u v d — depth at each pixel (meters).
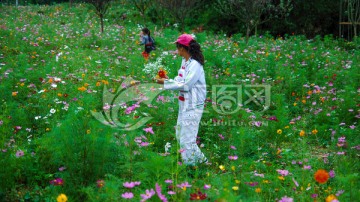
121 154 4.02
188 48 4.22
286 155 4.78
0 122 4.58
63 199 2.83
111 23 19.91
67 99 6.09
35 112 5.68
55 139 3.78
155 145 4.97
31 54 9.93
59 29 15.27
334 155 4.59
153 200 3.20
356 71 8.42
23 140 4.75
